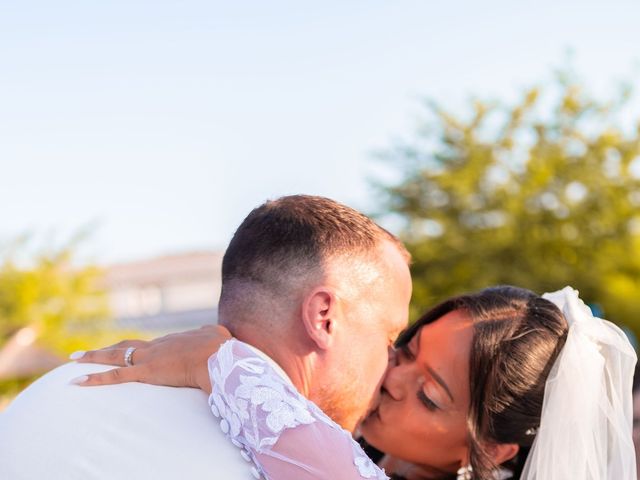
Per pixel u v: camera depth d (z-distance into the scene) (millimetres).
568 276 16688
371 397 2203
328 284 2092
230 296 2166
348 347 2119
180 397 2025
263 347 2109
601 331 2662
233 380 1971
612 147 17156
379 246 2188
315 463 1874
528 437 2729
